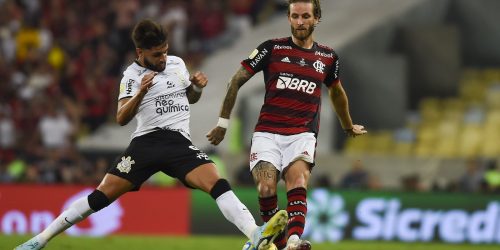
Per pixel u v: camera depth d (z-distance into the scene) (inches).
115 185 1011.3
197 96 1036.5
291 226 976.9
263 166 1011.9
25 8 3085.6
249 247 985.5
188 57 2989.7
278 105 1024.2
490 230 1920.5
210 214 1984.5
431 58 2967.5
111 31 2994.6
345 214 1947.6
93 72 2891.2
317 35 2910.9
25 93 2800.2
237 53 3006.9
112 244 1621.6
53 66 2935.5
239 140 2571.4
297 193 991.6
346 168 2504.9
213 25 3088.1
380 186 2351.1
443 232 1931.6
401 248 1733.5
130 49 2930.6
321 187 2129.7
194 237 1925.4
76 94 2861.7
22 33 2994.6
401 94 2844.5
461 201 1932.8
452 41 2957.7
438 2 3085.6
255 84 2677.2
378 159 2529.5
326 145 2600.9
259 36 3075.8
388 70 2847.0
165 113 1014.4
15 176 2375.7
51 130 2613.2
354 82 2829.7
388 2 3090.6
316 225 1942.7
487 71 3043.8
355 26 2940.5
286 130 1019.3
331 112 2618.1
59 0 3127.5
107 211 1991.9
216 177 999.0
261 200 1007.6
